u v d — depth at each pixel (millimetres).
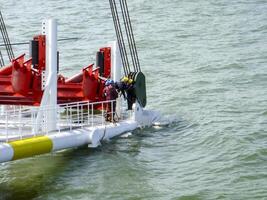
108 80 57812
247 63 90188
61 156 53312
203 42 108000
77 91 57281
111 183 47969
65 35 119625
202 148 55031
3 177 49656
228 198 44594
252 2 145250
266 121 61969
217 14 133625
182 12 137625
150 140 57281
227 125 60875
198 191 45875
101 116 58500
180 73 86562
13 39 118562
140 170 50281
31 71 53062
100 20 132875
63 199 45562
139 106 60438
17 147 48031
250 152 52344
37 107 57750
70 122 54781
